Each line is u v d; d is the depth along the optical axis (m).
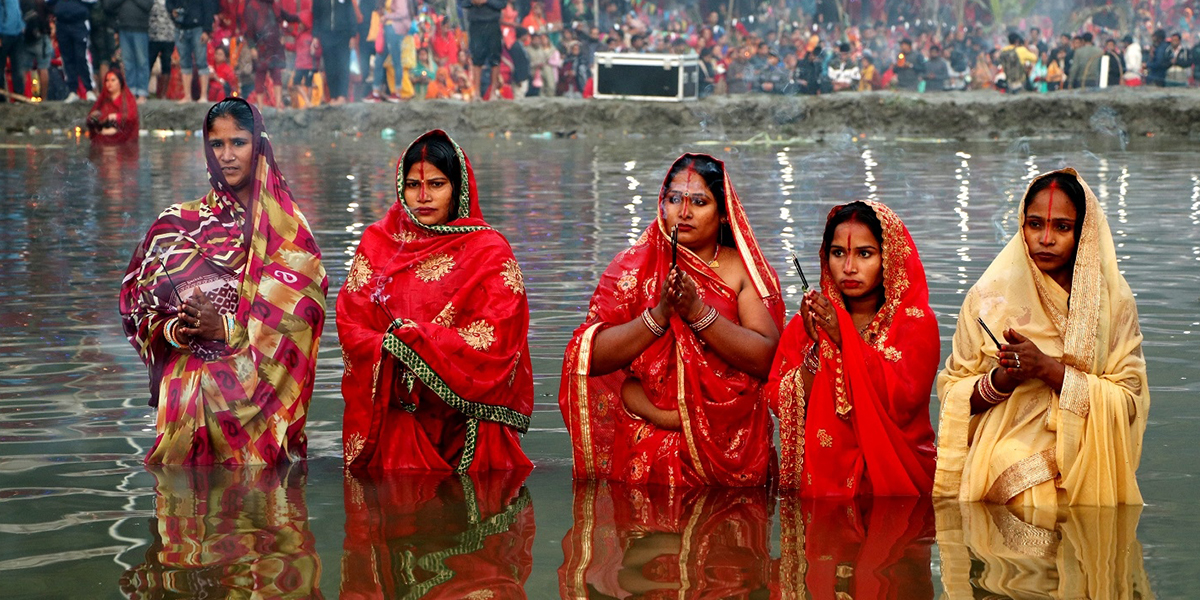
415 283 6.80
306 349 6.94
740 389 6.42
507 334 6.76
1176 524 5.40
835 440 6.08
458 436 6.85
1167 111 31.27
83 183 19.80
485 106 32.28
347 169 22.67
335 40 32.16
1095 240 5.93
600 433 6.55
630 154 26.31
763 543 5.20
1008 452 5.89
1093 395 5.73
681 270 6.31
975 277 11.39
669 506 5.88
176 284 6.96
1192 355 8.43
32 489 6.01
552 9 38.28
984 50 41.06
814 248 13.28
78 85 31.56
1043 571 4.76
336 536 5.29
